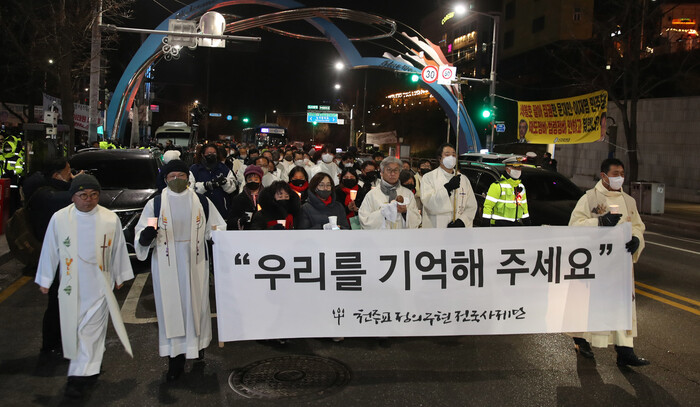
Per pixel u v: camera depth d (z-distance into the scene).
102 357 4.64
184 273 4.54
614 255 4.92
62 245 4.29
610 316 4.92
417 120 53.16
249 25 22.64
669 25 36.19
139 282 7.74
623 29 28.03
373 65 25.09
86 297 4.29
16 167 13.45
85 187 4.27
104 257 4.36
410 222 5.88
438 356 5.21
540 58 40.44
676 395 4.41
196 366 4.92
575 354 5.31
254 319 4.67
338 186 7.45
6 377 4.61
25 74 29.89
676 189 22.45
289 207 5.68
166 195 4.53
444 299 4.81
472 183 9.70
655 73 27.00
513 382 4.61
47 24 18.38
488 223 6.73
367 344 5.54
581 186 28.20
